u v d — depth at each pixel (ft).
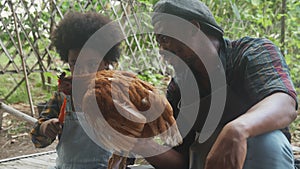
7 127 14.82
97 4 15.99
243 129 3.80
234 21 19.74
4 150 12.73
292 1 19.86
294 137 13.74
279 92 4.38
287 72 4.73
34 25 15.23
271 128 3.99
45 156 10.27
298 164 5.47
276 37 20.10
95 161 6.61
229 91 5.25
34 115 14.80
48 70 15.69
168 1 5.00
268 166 4.60
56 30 6.29
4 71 14.65
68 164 6.77
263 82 4.65
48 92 17.79
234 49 5.28
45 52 15.52
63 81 6.10
